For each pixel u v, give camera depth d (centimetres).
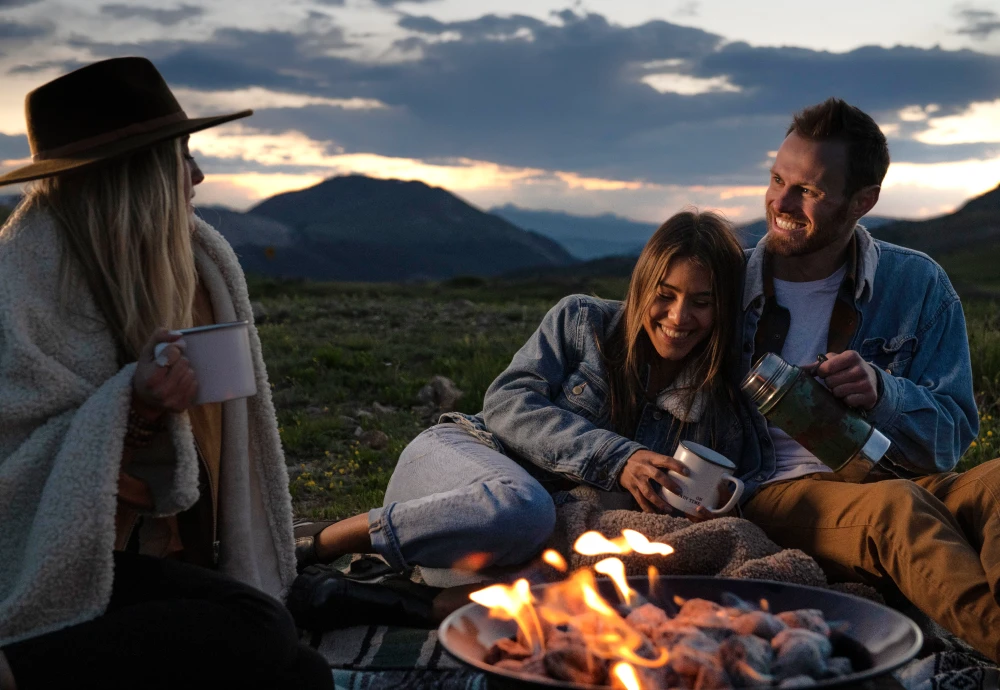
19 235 218
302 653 221
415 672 260
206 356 215
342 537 329
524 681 169
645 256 316
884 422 296
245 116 229
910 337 324
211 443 250
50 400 208
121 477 216
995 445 549
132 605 208
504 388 341
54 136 226
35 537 198
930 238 10669
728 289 313
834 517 285
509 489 293
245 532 256
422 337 1244
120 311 220
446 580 307
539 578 295
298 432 666
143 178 226
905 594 265
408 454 339
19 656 191
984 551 252
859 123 304
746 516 313
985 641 244
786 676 172
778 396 280
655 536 289
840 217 309
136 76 229
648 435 333
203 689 206
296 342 1127
